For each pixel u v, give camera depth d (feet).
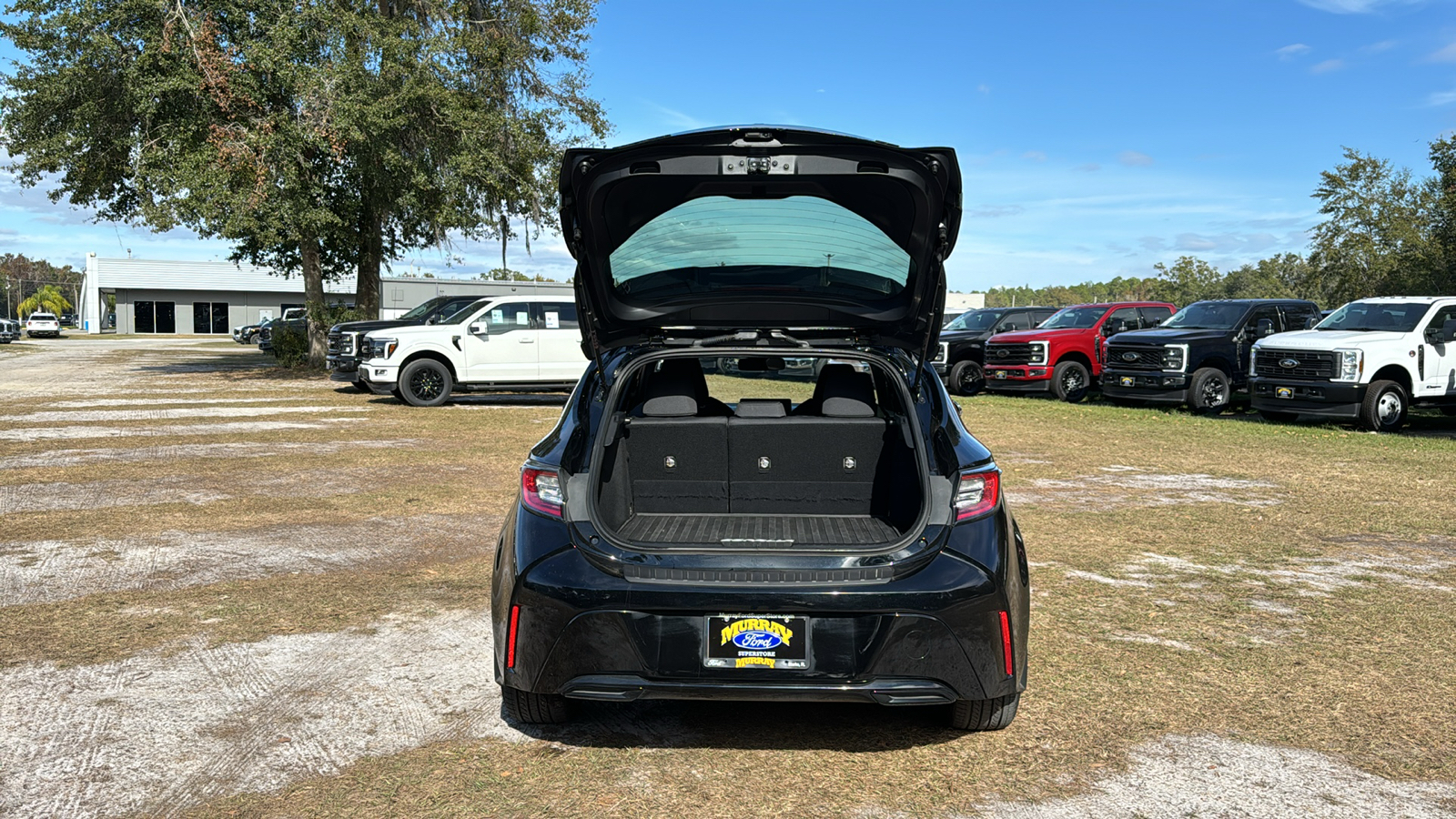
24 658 13.88
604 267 12.80
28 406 51.01
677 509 13.64
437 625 15.48
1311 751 11.05
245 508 24.94
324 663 13.75
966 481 10.72
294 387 66.03
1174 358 53.57
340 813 9.56
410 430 41.81
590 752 11.03
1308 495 27.66
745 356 12.86
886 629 9.93
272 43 67.62
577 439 11.44
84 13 68.13
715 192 11.61
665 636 10.08
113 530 22.35
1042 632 15.24
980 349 67.00
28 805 9.60
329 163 72.49
